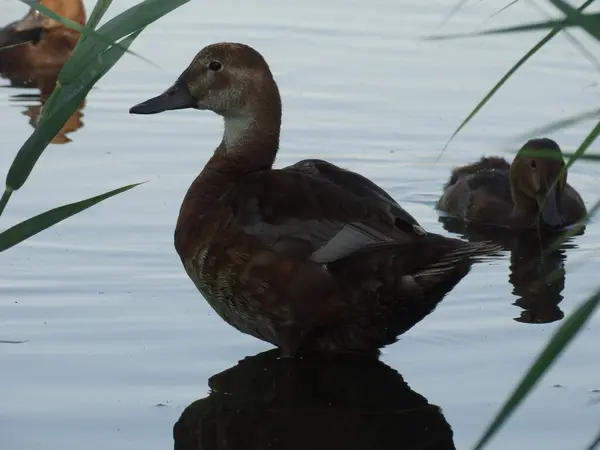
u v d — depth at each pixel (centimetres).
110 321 1105
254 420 912
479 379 991
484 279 1268
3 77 2064
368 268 980
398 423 909
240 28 2175
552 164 1521
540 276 1281
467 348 1059
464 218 1563
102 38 701
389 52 2059
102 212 1419
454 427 899
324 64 1994
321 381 995
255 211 1025
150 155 1614
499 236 1495
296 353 1046
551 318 1133
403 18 2230
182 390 964
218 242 1037
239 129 1127
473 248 967
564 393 957
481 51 2084
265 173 1062
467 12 2241
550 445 859
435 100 1850
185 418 909
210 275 1049
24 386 961
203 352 1047
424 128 1753
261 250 1012
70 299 1158
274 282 1011
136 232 1359
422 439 880
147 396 951
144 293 1183
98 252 1291
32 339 1056
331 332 1033
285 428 899
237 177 1115
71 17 2173
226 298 1052
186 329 1095
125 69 1994
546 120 1766
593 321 1118
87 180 1509
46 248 1301
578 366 1014
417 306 1002
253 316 1041
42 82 2030
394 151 1686
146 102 1146
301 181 1033
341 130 1734
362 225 993
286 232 1007
